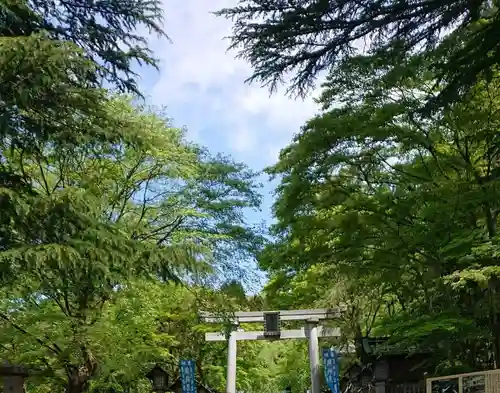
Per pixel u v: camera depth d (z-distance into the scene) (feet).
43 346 49.78
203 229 62.28
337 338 75.56
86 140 33.53
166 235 57.82
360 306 67.56
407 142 46.19
